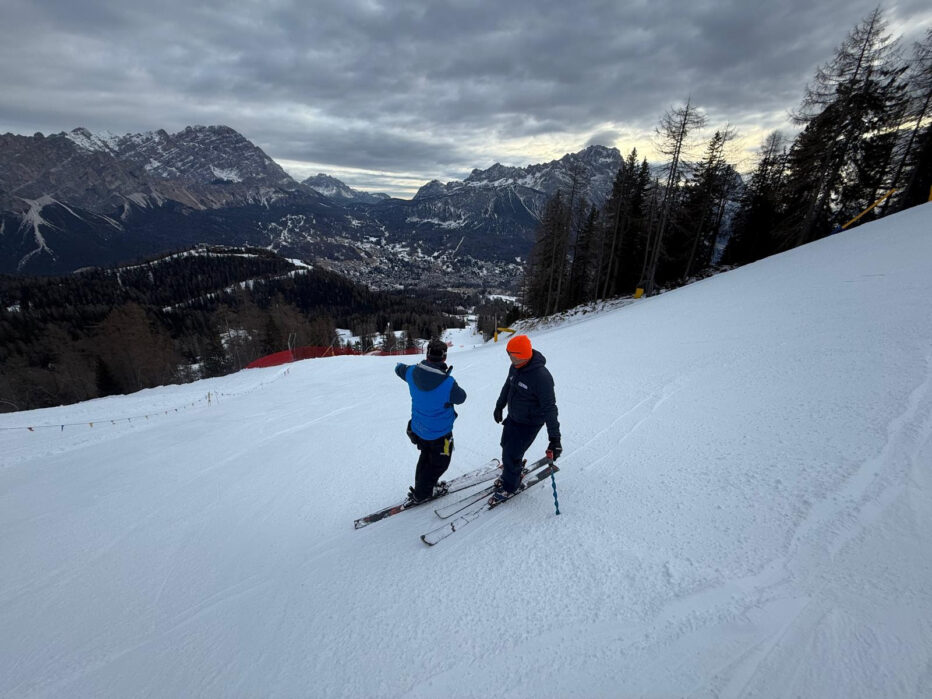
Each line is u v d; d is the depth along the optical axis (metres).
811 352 5.18
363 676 2.02
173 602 3.01
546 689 1.75
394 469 4.95
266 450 6.71
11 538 4.48
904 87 16.69
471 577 2.56
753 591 1.98
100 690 2.28
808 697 1.47
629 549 2.51
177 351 57.28
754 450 3.33
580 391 6.15
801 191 20.62
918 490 2.36
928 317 5.07
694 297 12.84
